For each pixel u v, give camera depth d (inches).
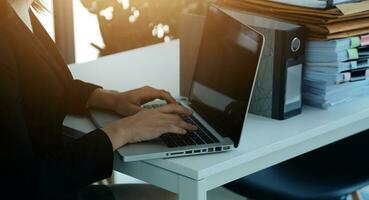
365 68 77.0
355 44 74.4
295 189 83.6
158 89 78.5
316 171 87.4
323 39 73.0
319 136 72.2
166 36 126.9
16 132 60.6
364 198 117.6
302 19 74.2
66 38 138.3
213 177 61.9
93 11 125.3
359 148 92.1
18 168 60.9
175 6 124.9
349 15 73.4
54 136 68.4
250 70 62.6
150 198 75.7
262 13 78.1
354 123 76.2
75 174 62.9
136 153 62.7
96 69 93.7
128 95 76.4
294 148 69.8
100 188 75.8
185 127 66.7
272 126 70.6
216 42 72.7
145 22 126.0
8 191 61.3
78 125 73.7
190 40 81.0
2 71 60.7
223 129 66.8
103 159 63.7
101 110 77.3
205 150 63.2
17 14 68.9
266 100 72.6
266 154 65.7
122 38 126.4
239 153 63.5
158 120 66.2
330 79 74.2
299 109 73.9
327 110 75.5
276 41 70.2
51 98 67.9
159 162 62.7
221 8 80.5
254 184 84.7
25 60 67.2
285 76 70.9
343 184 84.6
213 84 71.4
